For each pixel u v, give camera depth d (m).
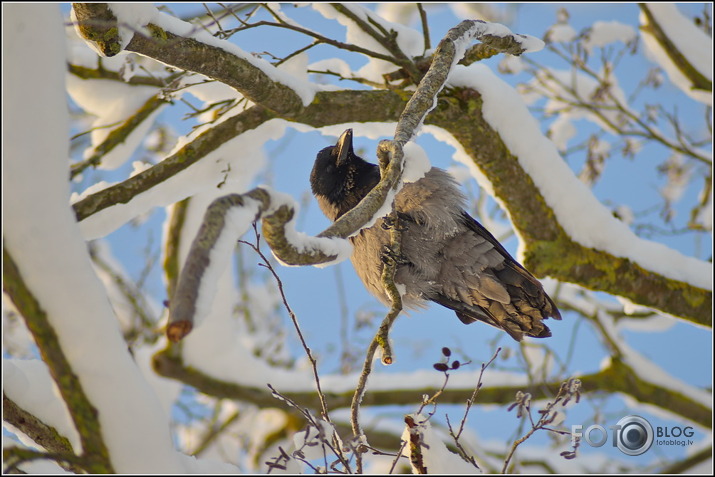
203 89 9.63
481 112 9.92
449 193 9.45
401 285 9.59
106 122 10.69
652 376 13.07
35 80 3.85
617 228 10.77
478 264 9.53
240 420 14.41
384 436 14.00
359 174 10.37
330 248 4.47
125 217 8.75
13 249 3.86
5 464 4.12
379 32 9.95
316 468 4.88
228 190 9.39
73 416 4.09
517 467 13.12
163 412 4.25
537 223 10.61
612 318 14.36
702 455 12.98
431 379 13.42
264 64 8.62
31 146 3.84
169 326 3.39
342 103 9.34
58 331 3.98
